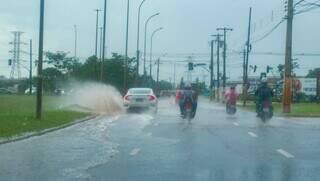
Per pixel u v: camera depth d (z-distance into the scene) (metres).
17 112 39.16
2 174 14.32
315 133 26.22
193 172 14.52
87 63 85.31
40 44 32.66
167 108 56.22
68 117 36.19
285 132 26.75
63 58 105.25
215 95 112.56
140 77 96.75
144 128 29.31
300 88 100.25
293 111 51.47
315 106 67.19
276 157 17.50
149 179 13.52
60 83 102.44
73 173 14.46
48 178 13.71
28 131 26.22
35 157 17.72
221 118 38.56
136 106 47.69
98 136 25.00
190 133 26.14
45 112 38.88
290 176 13.88
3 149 20.00
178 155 18.03
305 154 18.27
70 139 23.69
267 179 13.45
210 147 20.31
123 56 82.12
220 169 15.02
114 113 45.28
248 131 27.28
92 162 16.48
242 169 15.02
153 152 18.86
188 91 36.28
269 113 34.53
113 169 15.10
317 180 13.32
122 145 21.12
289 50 48.09
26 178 13.71
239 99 99.69
